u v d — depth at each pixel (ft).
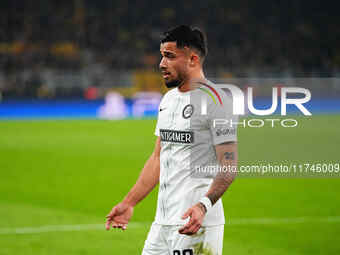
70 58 422.82
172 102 36.99
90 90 387.34
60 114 367.86
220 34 493.36
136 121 317.63
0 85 363.97
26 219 94.43
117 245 77.61
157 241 37.86
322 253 73.97
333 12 523.29
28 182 133.18
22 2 461.37
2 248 75.10
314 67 479.00
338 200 113.29
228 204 109.29
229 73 449.48
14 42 433.89
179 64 35.96
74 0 477.36
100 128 272.31
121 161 167.32
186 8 501.97
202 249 36.27
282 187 128.36
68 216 97.25
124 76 413.39
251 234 84.64
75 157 175.32
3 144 206.39
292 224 91.40
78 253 73.10
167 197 37.01
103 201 111.55
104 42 458.50
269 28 506.48
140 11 491.31
